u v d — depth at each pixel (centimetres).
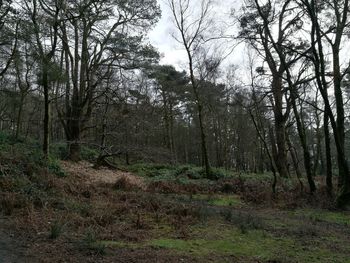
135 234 820
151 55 2692
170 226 924
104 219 923
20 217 898
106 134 2631
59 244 711
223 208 1322
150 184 1862
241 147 4797
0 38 1647
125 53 2659
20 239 736
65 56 2603
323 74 1427
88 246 699
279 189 1766
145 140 3941
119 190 1576
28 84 2602
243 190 1786
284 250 748
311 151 5438
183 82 4066
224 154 4684
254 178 2188
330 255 727
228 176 2255
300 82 2169
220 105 3706
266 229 949
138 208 1139
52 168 1614
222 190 1820
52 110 3212
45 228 821
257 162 5381
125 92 3206
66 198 1148
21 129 3891
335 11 1560
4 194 1065
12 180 1189
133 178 2230
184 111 4684
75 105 2647
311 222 1095
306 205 1412
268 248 758
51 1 1778
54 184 1273
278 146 2545
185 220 992
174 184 1877
